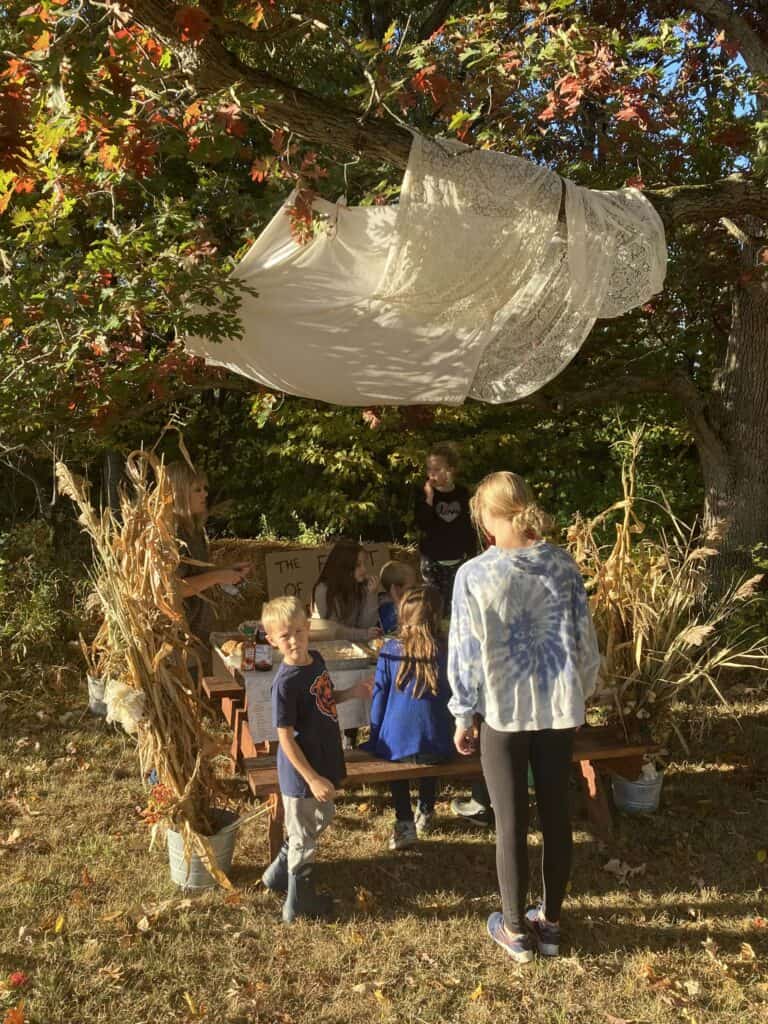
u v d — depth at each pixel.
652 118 5.67
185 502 4.71
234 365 5.68
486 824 4.51
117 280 5.41
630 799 4.59
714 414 7.86
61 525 10.23
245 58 8.12
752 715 5.93
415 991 3.22
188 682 3.84
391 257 4.76
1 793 4.73
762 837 4.38
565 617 3.23
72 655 6.75
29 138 3.48
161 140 5.14
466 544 6.26
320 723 3.49
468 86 5.10
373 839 4.36
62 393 5.58
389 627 5.33
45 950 3.36
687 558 4.79
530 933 3.48
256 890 3.86
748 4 8.05
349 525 12.16
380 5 10.13
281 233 4.90
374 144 4.58
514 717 3.20
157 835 4.29
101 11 4.15
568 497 11.39
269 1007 3.11
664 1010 3.12
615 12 8.13
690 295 8.12
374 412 8.27
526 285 4.99
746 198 5.47
